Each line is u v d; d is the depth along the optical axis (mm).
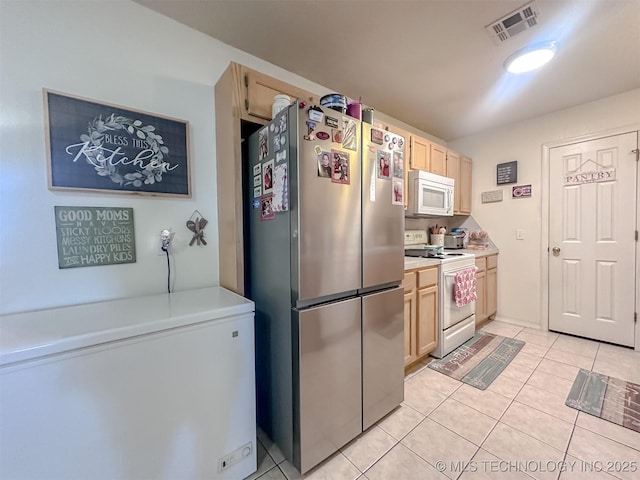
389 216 1637
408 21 1554
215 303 1261
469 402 1782
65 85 1248
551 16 1517
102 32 1339
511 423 1581
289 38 1695
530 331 2959
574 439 1450
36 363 812
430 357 2414
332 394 1365
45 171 1205
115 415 941
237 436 1226
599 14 1500
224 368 1178
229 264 1563
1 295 1133
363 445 1453
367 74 2102
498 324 3180
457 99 2516
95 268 1332
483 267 3000
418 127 3207
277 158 1333
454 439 1477
